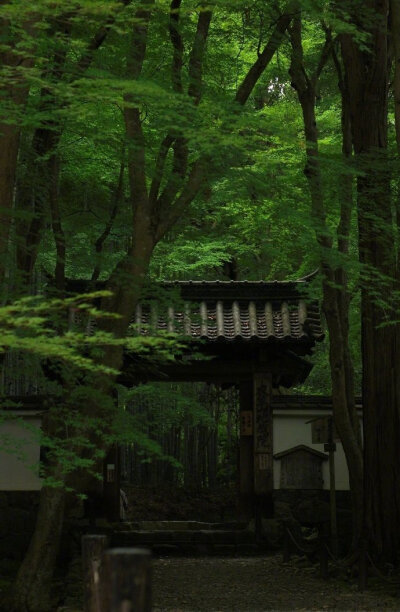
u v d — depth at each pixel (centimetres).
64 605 948
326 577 1055
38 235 1020
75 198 1238
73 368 895
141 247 954
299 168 1154
